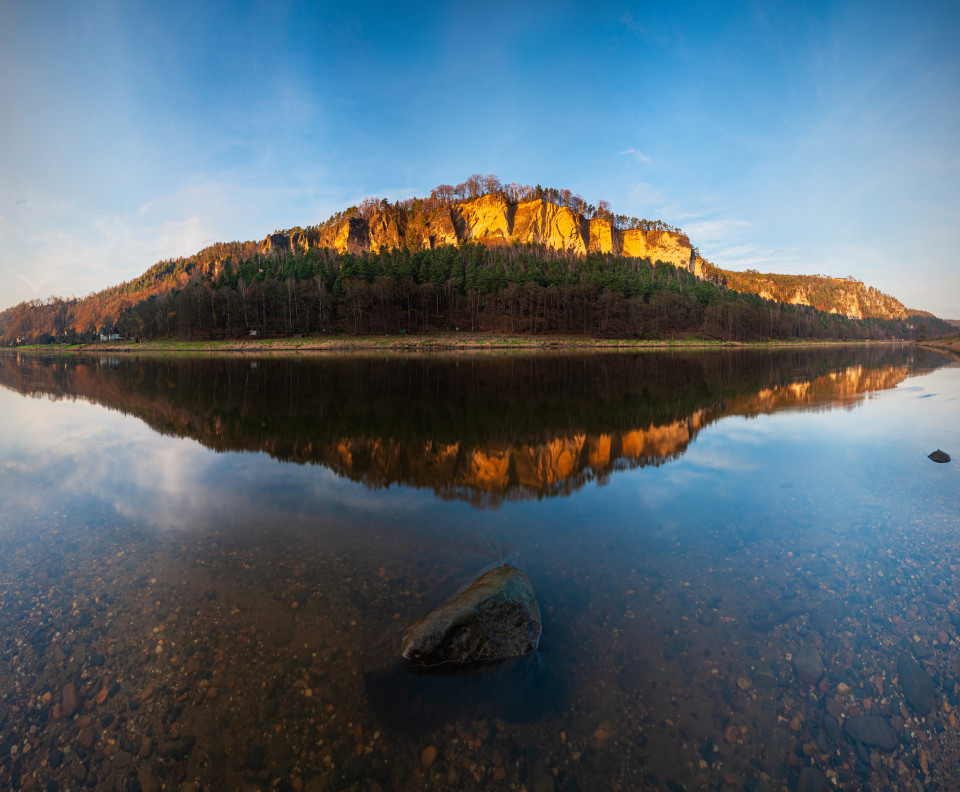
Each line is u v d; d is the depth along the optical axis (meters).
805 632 4.90
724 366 43.31
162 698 4.14
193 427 15.92
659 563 6.29
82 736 3.82
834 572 6.08
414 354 66.38
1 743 3.78
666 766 3.53
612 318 94.06
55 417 18.11
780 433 14.63
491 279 99.94
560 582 5.80
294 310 93.12
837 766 3.55
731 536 7.12
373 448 12.88
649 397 23.03
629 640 4.76
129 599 5.55
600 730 3.79
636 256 190.25
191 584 5.84
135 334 103.25
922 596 5.56
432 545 6.83
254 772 3.50
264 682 4.27
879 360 52.94
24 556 6.66
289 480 9.99
